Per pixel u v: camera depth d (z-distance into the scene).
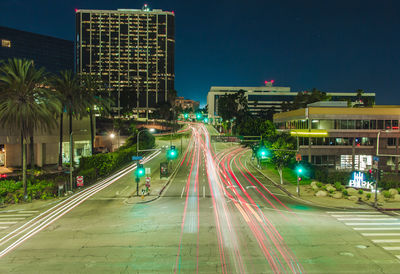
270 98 193.88
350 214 26.64
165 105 139.25
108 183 43.50
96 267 15.84
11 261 16.67
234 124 133.62
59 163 51.03
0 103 35.38
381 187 36.53
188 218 25.38
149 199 32.75
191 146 95.75
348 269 15.49
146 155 75.81
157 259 16.81
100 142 85.75
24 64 36.56
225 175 50.56
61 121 50.97
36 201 32.81
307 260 16.61
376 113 58.44
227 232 21.52
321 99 97.31
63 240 20.08
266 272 15.12
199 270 15.38
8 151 54.38
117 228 22.69
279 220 24.62
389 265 15.99
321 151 58.25
